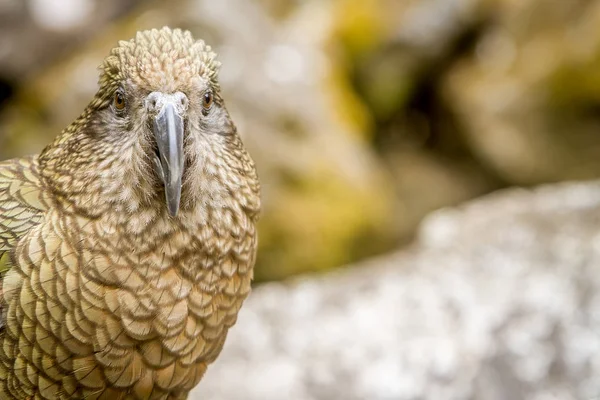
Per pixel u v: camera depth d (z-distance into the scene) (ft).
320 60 44.42
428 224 35.53
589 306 28.22
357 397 26.53
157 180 15.29
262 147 39.50
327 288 30.94
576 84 45.14
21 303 15.47
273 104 40.88
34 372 15.85
